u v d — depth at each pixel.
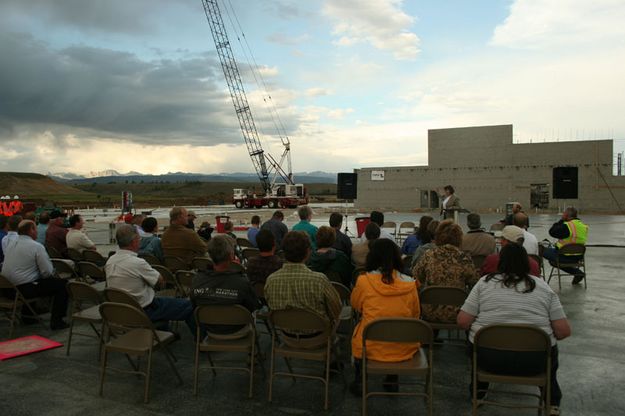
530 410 3.79
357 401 3.96
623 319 6.39
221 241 4.27
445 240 4.79
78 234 8.05
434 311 4.64
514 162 35.91
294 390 4.20
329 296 3.96
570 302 7.34
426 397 3.69
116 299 4.54
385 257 3.84
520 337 3.24
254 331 4.04
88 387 4.25
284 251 4.04
